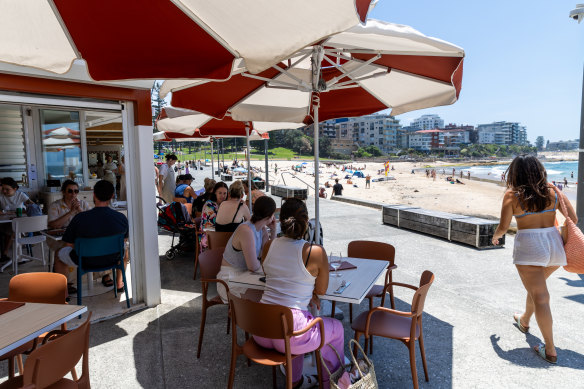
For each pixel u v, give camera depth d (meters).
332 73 4.29
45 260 6.86
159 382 3.19
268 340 2.73
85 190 8.89
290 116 4.67
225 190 6.07
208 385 3.14
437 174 81.50
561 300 4.85
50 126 9.96
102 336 4.01
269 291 2.79
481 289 5.33
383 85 4.11
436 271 6.14
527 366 3.37
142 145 4.57
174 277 6.01
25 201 7.19
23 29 1.98
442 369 3.34
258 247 3.72
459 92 3.44
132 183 4.65
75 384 2.26
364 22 1.57
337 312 4.43
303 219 2.80
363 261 3.88
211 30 1.75
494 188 49.16
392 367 3.38
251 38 1.74
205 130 6.80
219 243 4.79
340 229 9.64
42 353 1.89
